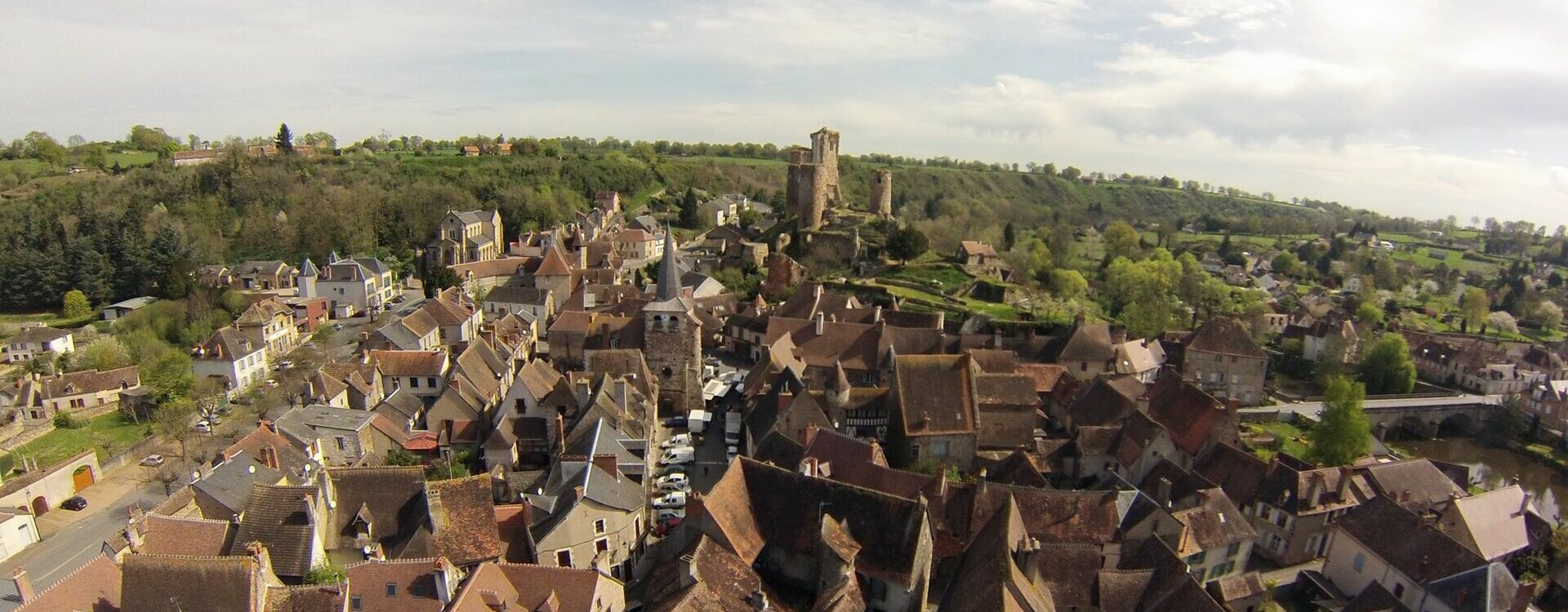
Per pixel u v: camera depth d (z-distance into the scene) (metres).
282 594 41.94
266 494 50.19
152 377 100.75
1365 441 85.38
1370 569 65.81
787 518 53.56
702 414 91.94
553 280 142.88
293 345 123.75
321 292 140.88
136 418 97.50
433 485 53.50
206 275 145.38
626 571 59.31
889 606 50.50
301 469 63.09
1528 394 120.44
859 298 143.62
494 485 63.38
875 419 84.38
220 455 64.50
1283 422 110.81
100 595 42.59
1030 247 187.50
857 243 162.88
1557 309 187.88
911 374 81.25
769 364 90.94
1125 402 86.31
